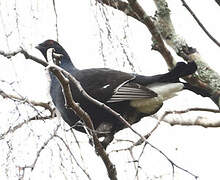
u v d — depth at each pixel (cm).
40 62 765
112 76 1065
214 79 1052
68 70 1118
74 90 1055
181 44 1083
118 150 816
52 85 1074
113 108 1057
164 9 1102
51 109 944
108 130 1066
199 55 1078
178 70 1040
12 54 741
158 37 1030
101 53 816
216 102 1048
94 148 766
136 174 741
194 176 701
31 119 727
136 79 1076
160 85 1066
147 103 1055
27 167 673
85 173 662
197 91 1063
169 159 712
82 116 819
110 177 820
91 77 1067
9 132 701
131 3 991
